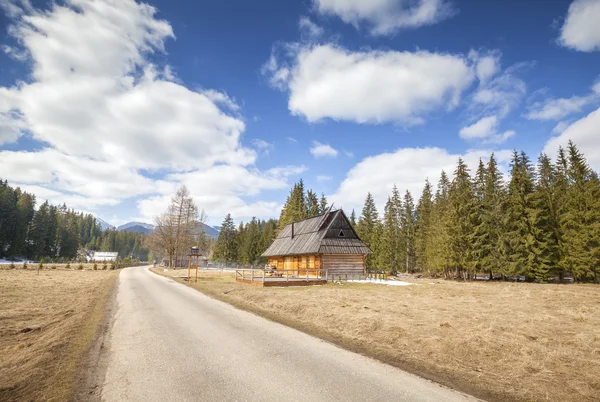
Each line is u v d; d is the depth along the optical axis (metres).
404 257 61.94
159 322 11.30
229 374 6.27
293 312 13.49
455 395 5.45
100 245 182.25
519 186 36.84
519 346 8.13
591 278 31.92
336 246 33.69
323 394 5.36
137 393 5.41
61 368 6.65
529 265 33.72
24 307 14.98
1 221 89.19
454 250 40.62
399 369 6.71
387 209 69.44
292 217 68.62
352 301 16.36
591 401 5.30
